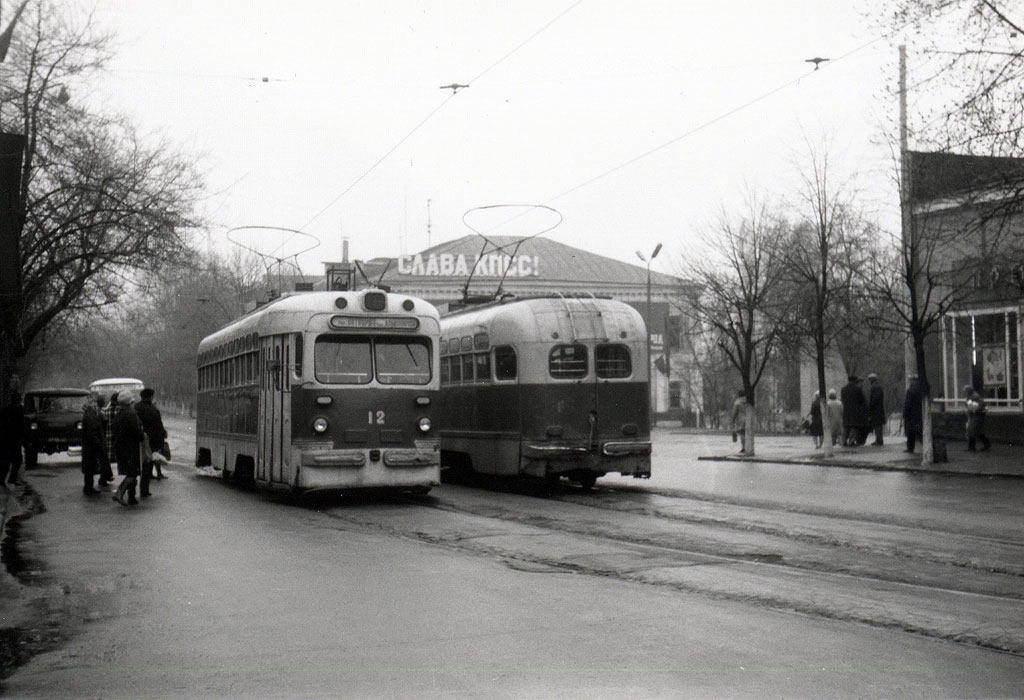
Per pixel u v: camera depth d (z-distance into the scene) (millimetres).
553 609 8477
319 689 6258
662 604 8641
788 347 33875
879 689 6113
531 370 19812
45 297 32062
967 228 22688
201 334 74375
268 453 18766
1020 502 16812
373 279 67938
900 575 10055
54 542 13102
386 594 9242
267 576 10297
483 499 18594
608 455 19828
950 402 30016
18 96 26250
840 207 28672
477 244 71312
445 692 6129
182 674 6688
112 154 28219
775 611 8344
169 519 15656
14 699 6211
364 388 17781
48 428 32625
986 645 7227
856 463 24859
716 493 18906
